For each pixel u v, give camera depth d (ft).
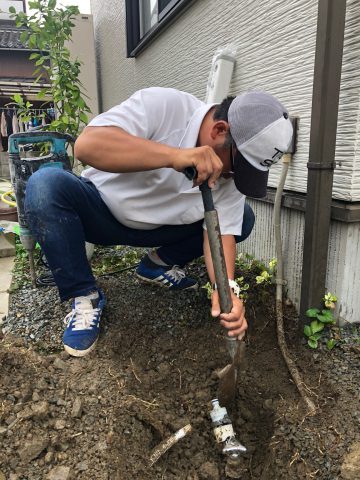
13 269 8.75
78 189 5.43
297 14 6.04
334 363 5.45
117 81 19.29
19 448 4.26
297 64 6.15
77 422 4.63
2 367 4.96
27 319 6.51
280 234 6.56
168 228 6.12
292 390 5.27
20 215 7.14
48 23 11.97
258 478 4.55
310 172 5.51
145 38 13.10
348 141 5.35
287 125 4.27
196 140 4.81
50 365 5.28
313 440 4.50
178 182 5.40
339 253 5.71
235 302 4.53
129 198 5.51
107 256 9.27
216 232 4.29
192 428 4.91
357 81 5.12
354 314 5.95
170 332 6.31
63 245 5.39
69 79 12.03
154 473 4.50
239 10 7.69
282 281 6.57
